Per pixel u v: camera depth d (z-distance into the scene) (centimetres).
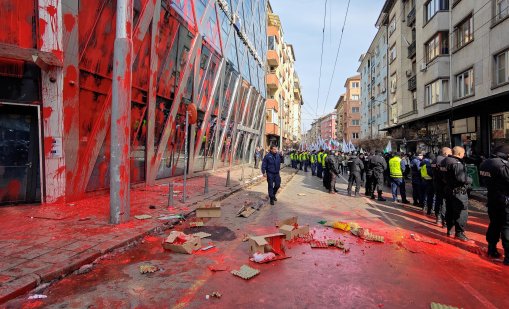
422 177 912
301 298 388
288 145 7031
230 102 2397
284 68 6206
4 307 357
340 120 9975
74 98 888
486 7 1644
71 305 366
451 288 423
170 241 552
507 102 1416
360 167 1280
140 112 1230
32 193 875
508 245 509
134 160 1230
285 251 566
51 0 813
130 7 700
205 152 2000
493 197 527
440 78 2102
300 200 1164
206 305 369
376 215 894
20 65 825
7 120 846
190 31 1573
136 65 1153
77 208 828
